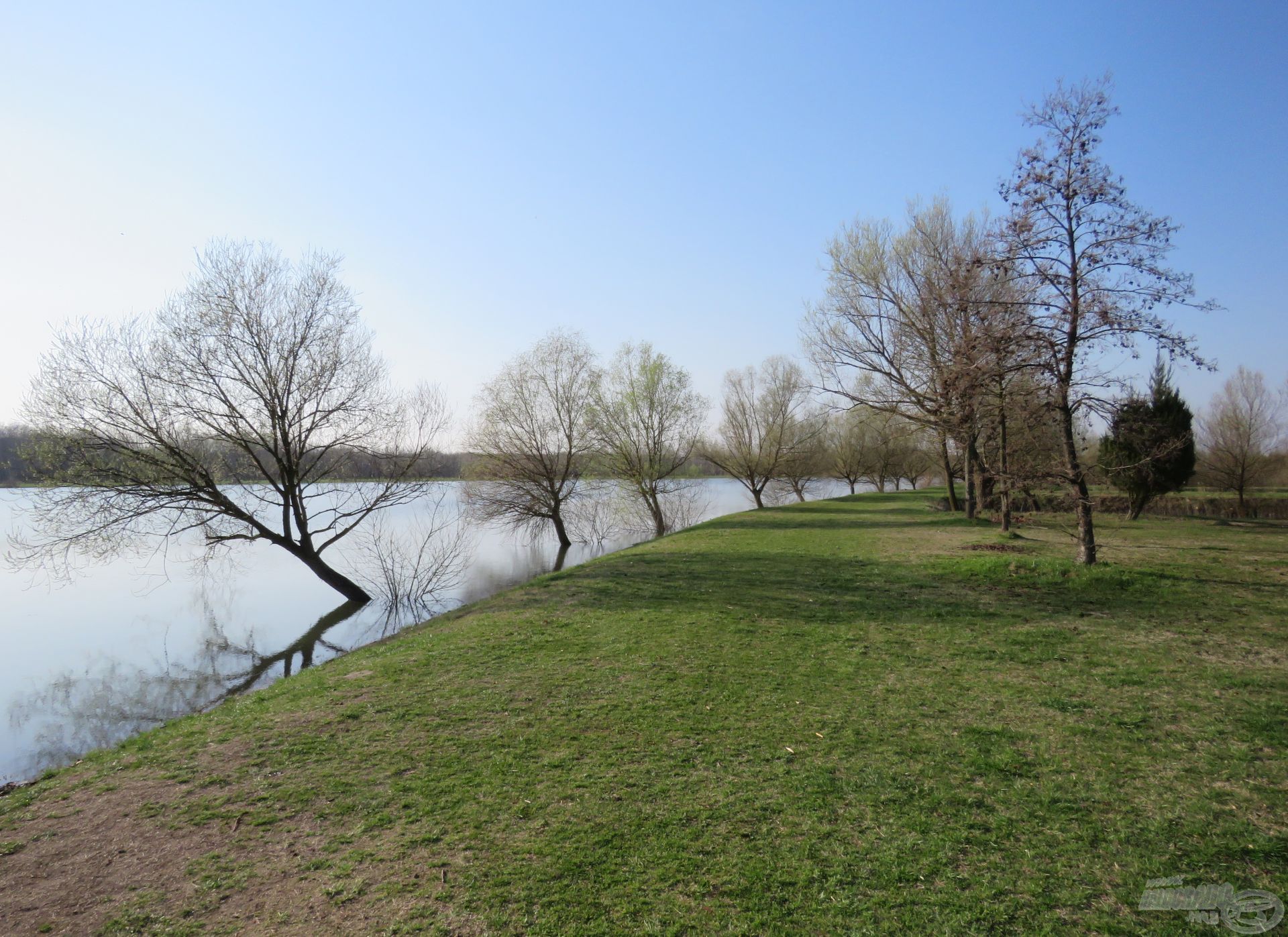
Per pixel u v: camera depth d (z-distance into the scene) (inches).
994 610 407.8
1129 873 150.3
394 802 191.6
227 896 150.9
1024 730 231.1
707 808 182.9
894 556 642.2
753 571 578.2
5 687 479.5
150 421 613.9
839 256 1042.7
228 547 746.8
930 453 1579.7
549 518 1197.1
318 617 689.0
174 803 196.2
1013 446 732.0
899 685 280.7
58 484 573.3
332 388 705.6
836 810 180.7
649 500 1318.9
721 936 133.4
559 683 292.0
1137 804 180.5
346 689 293.6
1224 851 158.1
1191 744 217.0
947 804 182.5
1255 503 1137.4
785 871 153.9
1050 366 476.7
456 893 148.5
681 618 405.4
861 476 2194.9
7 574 968.3
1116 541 727.1
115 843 175.2
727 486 2854.3
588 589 514.6
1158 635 341.7
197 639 615.8
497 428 1117.7
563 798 190.2
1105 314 446.3
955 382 574.6
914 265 971.3
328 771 213.8
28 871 163.6
